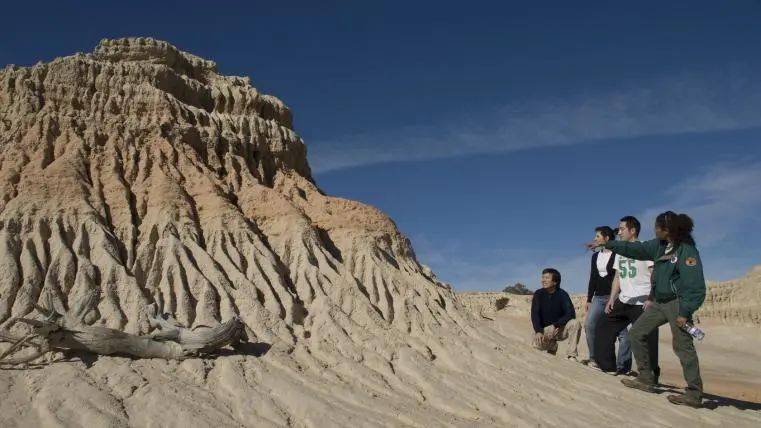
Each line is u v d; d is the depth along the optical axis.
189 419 6.75
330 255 12.20
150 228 10.66
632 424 8.12
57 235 9.71
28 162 10.81
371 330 10.49
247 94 15.26
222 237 11.18
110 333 8.01
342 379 8.55
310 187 14.84
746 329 34.47
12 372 7.30
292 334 9.80
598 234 11.99
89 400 6.79
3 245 9.21
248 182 13.38
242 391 7.63
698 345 32.38
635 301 10.85
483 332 11.73
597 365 11.79
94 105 12.28
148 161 11.91
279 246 11.95
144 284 9.94
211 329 8.45
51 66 12.38
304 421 7.21
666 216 9.19
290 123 16.61
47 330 7.66
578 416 8.20
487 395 8.62
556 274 11.95
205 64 15.86
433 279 14.86
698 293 8.86
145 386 7.35
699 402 9.12
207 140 13.35
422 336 10.79
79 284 9.20
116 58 13.86
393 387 8.70
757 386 17.61
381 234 13.66
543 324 11.98
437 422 7.42
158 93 12.86
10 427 6.18
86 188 10.72
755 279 38.25
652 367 10.73
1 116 11.66
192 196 11.88
